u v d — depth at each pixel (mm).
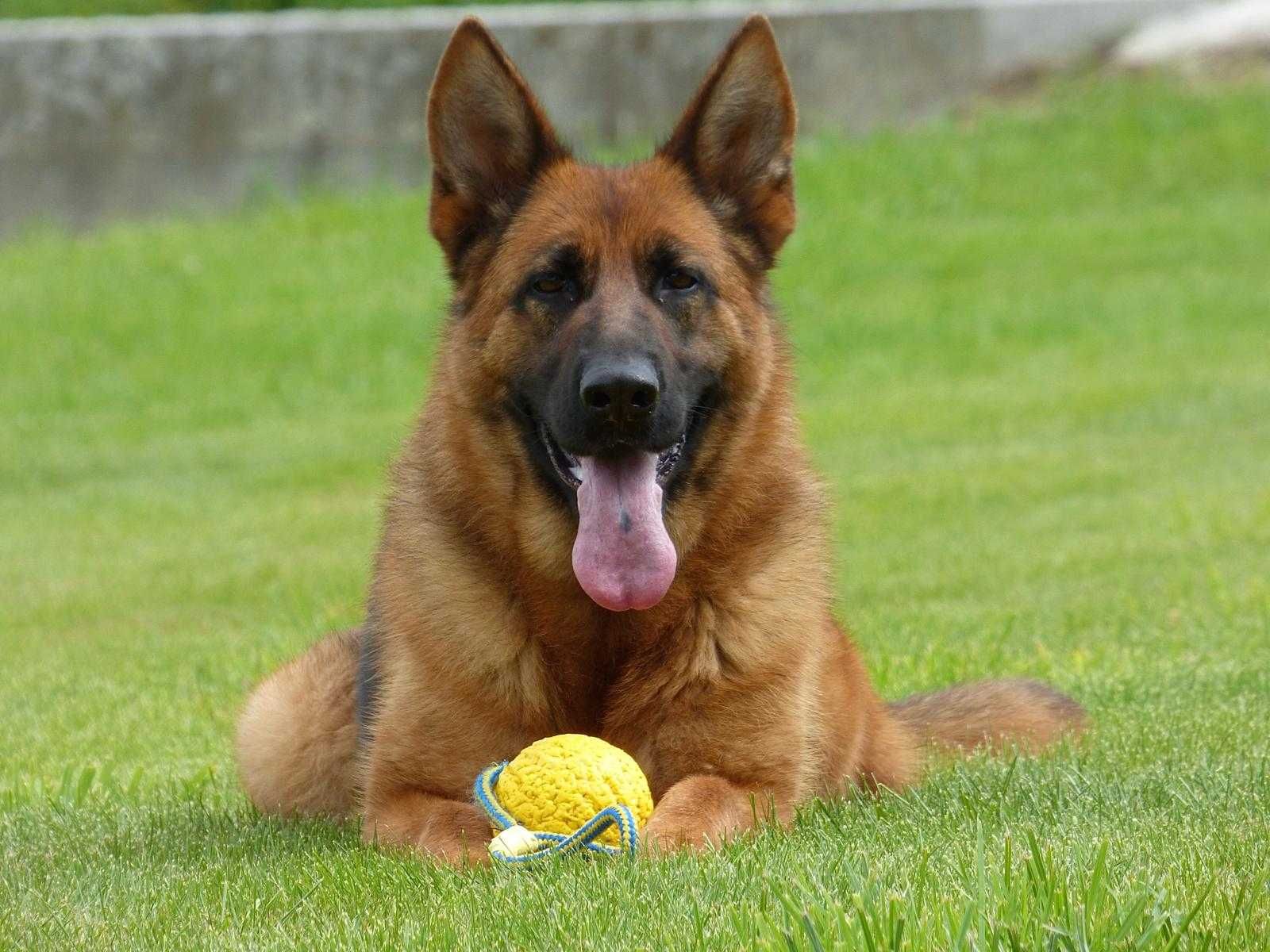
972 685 9570
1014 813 6902
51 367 26422
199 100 33156
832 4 35875
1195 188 32844
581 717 7406
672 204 7773
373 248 30953
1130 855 5840
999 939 4746
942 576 14797
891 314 27734
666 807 6805
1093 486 18656
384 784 7434
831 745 8086
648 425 7113
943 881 5504
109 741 10539
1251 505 16953
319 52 33531
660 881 5738
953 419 22578
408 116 34125
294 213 32844
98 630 14750
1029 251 30391
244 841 7406
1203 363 24609
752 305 7918
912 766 8828
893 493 18719
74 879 6668
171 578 16594
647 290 7551
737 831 6547
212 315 28312
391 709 7418
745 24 7980
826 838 6539
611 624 7309
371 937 5383
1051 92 36094
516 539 7363
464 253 7996
